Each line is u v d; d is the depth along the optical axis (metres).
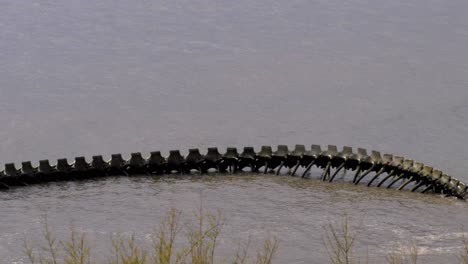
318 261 136.12
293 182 185.88
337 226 155.50
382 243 145.75
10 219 161.38
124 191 179.38
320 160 188.50
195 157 192.62
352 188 181.75
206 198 174.88
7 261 136.00
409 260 134.50
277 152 192.00
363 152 185.88
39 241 146.62
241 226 155.50
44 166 184.62
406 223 157.50
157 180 186.75
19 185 181.50
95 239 147.12
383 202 171.50
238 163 192.88
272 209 167.25
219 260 132.62
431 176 176.12
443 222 157.50
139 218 161.75
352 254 138.62
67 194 177.25
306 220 159.88
